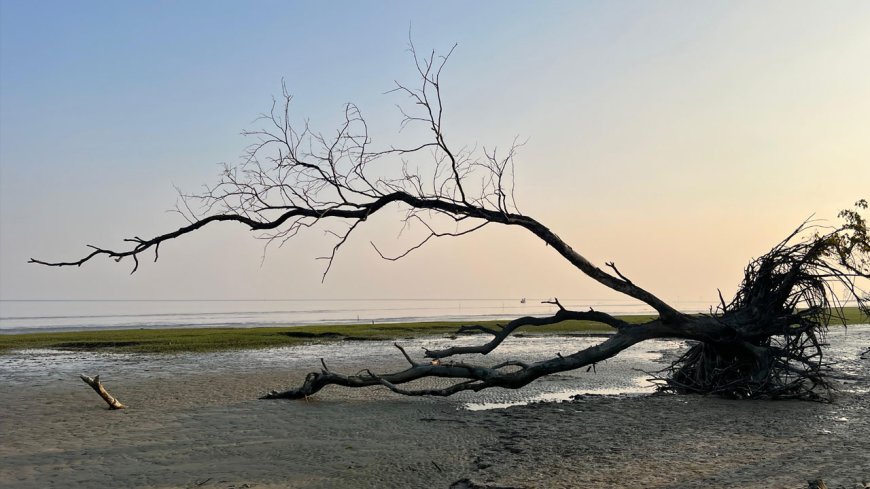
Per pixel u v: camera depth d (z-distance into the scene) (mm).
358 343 39531
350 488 10328
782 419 14945
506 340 41812
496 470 11062
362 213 17188
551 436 13602
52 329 68812
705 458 11391
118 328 69688
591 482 10117
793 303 19109
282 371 25438
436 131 16906
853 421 14641
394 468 11422
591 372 25047
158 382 22344
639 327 18547
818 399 17500
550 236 17656
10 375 24688
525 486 10047
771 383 18188
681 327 18266
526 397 19234
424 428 14711
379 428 14758
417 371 18609
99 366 27516
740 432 13562
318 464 11734
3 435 14211
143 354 32781
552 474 10680
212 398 18969
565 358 18344
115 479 10898
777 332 18766
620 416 15641
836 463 10703
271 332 48875
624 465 11086
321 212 16969
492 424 15016
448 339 42625
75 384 22078
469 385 18266
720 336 18328
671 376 23562
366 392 20172
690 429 13953
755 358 18594
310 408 17328
